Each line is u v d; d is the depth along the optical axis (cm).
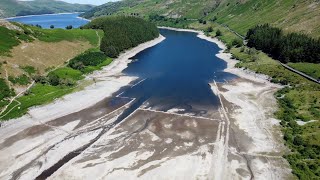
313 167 6575
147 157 7131
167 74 13762
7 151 7462
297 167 6669
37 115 9288
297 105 9731
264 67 13688
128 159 7069
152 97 10925
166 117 9250
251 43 17738
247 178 6412
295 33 15188
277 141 7762
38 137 8112
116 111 9738
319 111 9106
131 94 11219
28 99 10262
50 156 7275
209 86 12050
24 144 7775
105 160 7044
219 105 10138
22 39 14388
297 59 13625
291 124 8450
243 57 15950
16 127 8606
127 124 8812
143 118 9200
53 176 6538
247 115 9319
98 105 10194
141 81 12731
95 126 8750
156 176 6456
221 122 8888
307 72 12262
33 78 11775
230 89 11656
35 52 13762
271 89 11562
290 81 11788
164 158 7081
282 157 7081
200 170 6662
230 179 6388
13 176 6575
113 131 8419
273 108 9744
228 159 7056
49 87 11412
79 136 8181
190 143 7725
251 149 7456
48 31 17162
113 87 11931
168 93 11331
